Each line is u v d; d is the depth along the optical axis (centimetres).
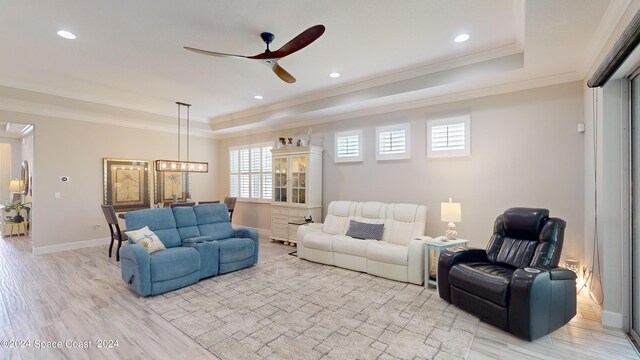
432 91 418
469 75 371
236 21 288
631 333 254
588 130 330
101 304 319
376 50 352
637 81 255
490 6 264
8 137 767
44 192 529
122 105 598
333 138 579
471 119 421
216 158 812
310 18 283
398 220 450
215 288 366
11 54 365
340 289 362
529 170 381
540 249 286
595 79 253
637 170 254
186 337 254
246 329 267
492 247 337
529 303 240
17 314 295
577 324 272
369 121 527
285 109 582
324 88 496
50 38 322
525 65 330
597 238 304
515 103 389
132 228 388
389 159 498
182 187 730
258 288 366
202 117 722
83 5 260
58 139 543
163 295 344
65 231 553
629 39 181
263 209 717
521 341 246
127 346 241
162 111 656
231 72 423
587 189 337
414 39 326
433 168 455
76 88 501
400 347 238
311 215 572
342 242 447
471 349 236
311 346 240
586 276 338
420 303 322
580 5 217
